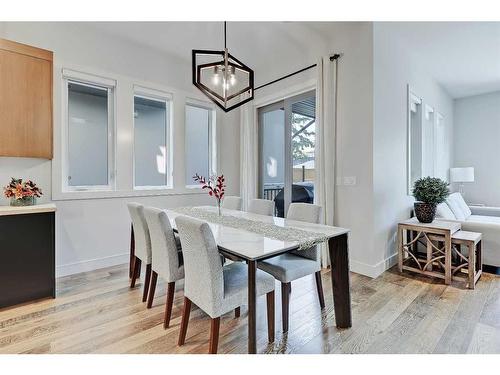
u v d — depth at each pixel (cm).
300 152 412
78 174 336
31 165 292
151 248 234
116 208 353
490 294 263
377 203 318
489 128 569
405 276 313
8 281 238
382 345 186
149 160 400
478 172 581
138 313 230
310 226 231
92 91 345
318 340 192
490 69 454
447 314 226
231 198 362
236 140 489
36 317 222
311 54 377
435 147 495
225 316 226
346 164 334
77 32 320
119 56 353
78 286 285
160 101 406
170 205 404
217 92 252
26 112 274
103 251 343
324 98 345
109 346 185
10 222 238
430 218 329
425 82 450
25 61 272
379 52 320
